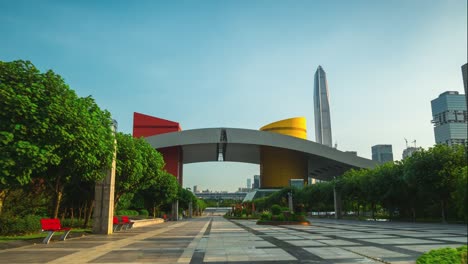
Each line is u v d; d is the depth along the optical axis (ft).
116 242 56.49
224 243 53.67
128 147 95.86
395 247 47.29
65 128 49.11
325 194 238.07
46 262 35.42
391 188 150.30
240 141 356.79
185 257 38.50
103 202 78.64
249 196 453.58
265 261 35.55
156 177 119.14
